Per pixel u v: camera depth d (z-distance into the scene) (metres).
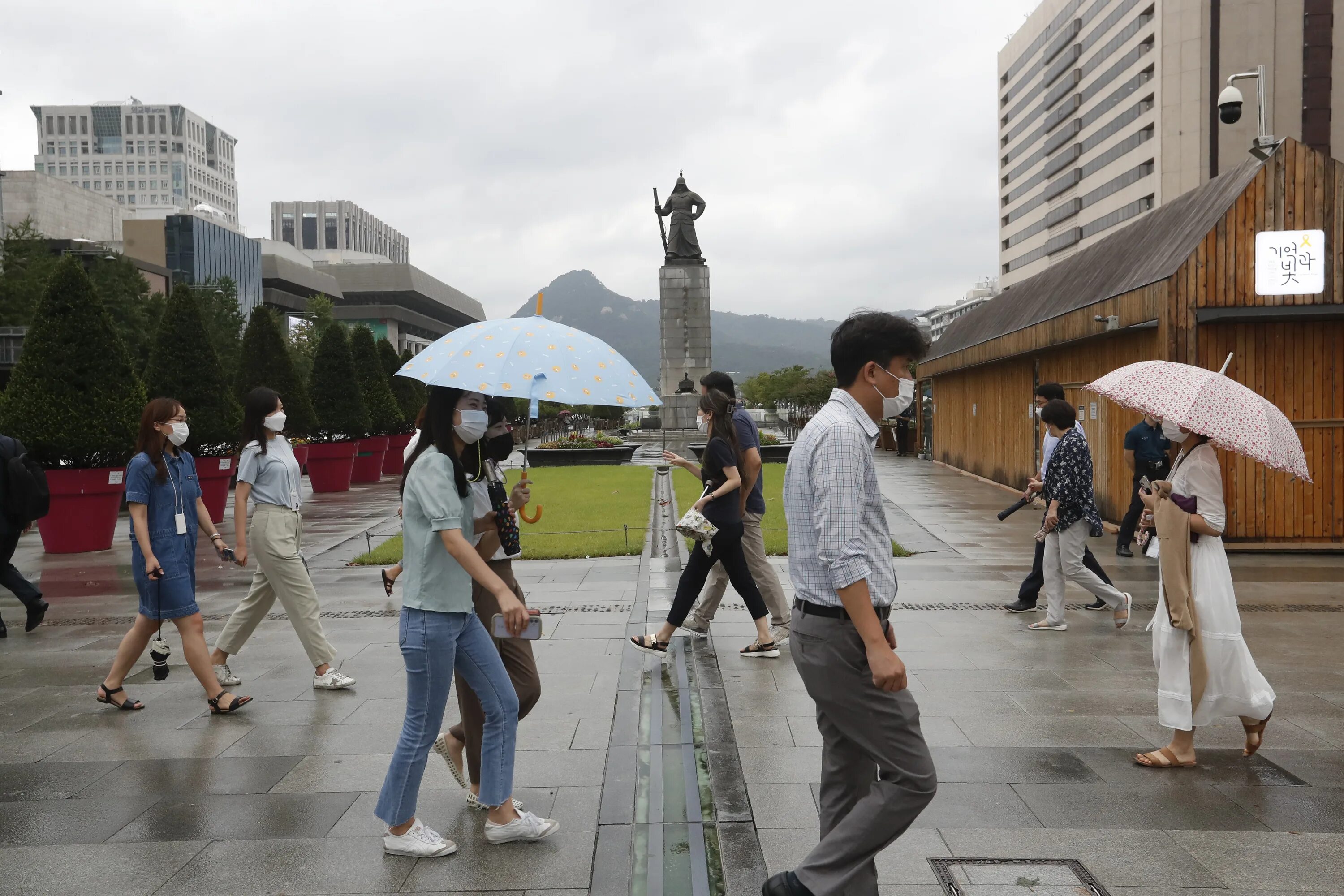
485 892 3.25
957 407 24.08
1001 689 5.57
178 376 15.07
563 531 12.61
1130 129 86.88
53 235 93.44
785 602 6.37
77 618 8.05
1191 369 4.45
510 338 3.61
